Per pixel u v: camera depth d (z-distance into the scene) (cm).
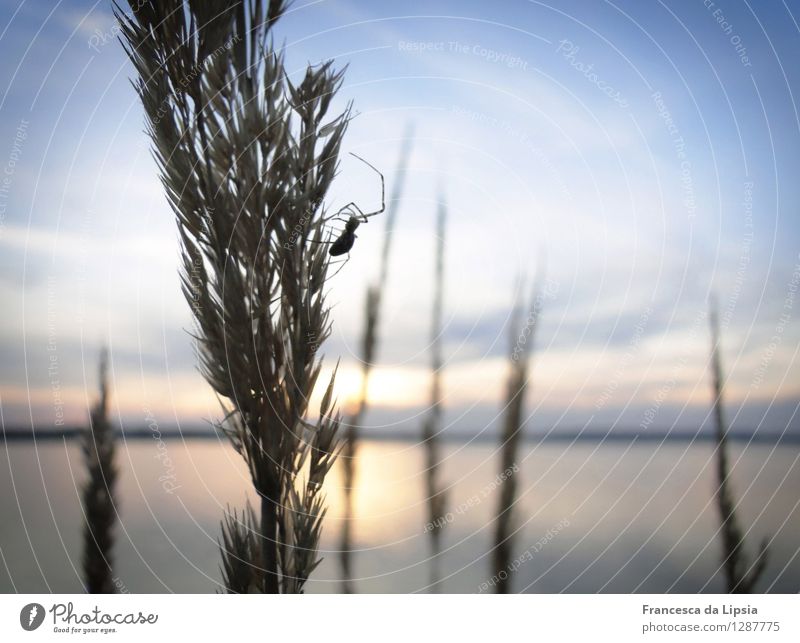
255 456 19
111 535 25
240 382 18
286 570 19
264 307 18
